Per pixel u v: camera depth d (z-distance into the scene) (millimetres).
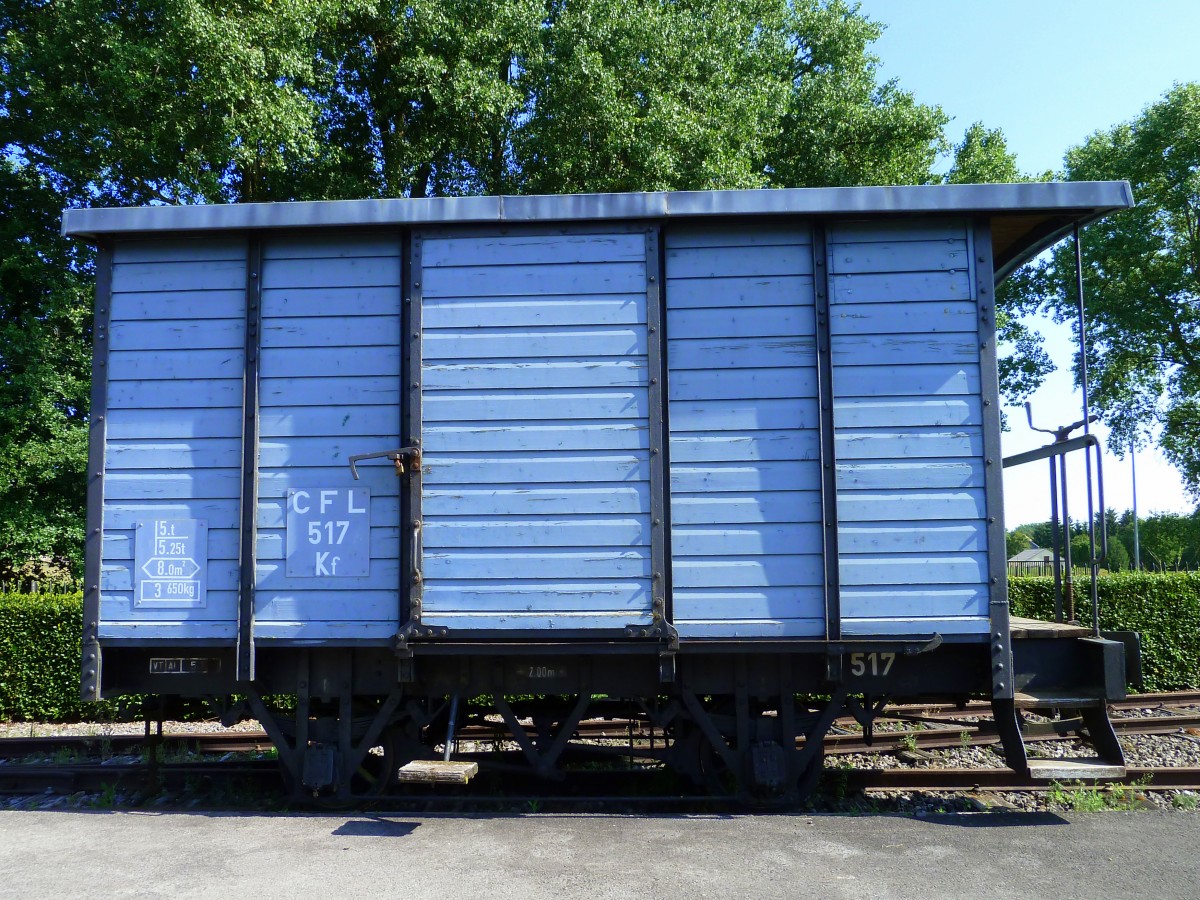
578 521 5035
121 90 12281
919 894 3807
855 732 7199
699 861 4246
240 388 5301
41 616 9070
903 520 5000
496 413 5117
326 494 5199
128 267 5410
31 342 12867
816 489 5047
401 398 5238
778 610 4984
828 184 20250
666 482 5113
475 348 5164
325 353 5289
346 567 5152
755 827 4820
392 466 5191
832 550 5000
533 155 15906
